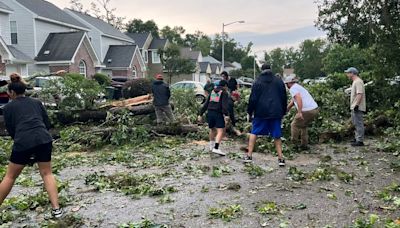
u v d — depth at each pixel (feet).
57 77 38.86
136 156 27.04
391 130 33.32
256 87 22.45
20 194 18.26
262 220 14.01
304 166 22.41
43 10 101.40
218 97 26.00
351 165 22.39
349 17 38.68
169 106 36.76
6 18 86.17
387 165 22.16
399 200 15.31
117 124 35.12
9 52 77.92
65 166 24.52
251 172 20.77
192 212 15.06
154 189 17.72
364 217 13.98
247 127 33.12
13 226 14.17
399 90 39.11
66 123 36.42
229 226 13.58
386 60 38.34
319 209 14.96
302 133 26.91
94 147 31.45
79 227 13.94
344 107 38.22
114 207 15.92
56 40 98.32
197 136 33.71
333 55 143.54
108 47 131.34
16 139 14.53
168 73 143.02
